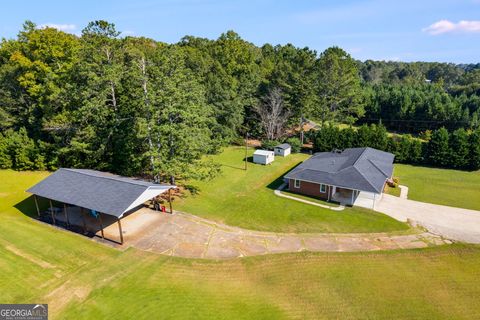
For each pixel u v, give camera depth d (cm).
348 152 3744
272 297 1584
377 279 1728
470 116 6388
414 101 6994
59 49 3853
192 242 2091
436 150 4081
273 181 3522
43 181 2409
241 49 7869
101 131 3098
